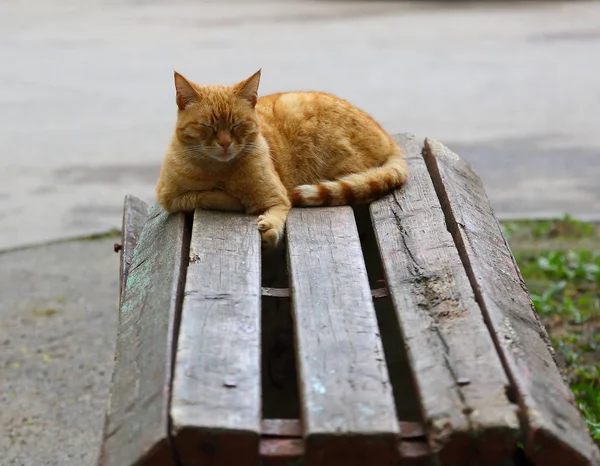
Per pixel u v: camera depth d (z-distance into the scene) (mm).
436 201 3240
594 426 3641
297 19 13195
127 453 1863
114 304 5355
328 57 10789
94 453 3865
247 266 2654
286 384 3016
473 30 12172
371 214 3207
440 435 1867
